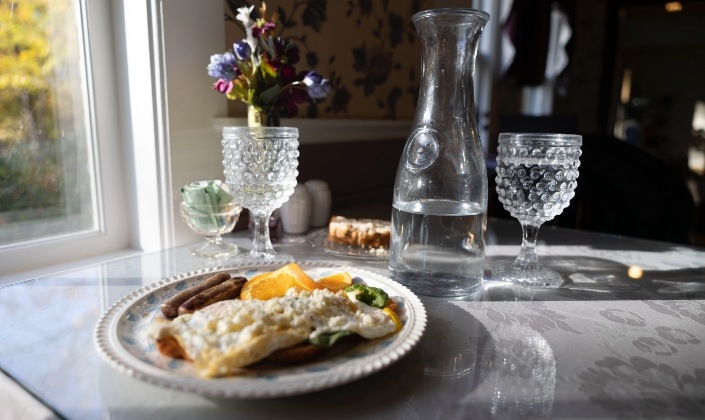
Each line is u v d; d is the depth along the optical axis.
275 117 0.90
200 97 0.94
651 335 0.55
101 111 0.92
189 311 0.50
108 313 0.49
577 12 3.37
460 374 0.46
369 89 1.47
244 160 0.75
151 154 0.91
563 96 3.45
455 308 0.63
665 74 4.19
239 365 0.39
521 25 2.69
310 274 0.67
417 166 0.67
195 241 0.97
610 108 4.08
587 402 0.41
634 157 1.68
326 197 1.08
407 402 0.41
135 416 0.38
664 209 1.56
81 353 0.48
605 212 1.59
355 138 1.39
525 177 0.68
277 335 0.42
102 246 0.96
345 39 1.33
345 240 0.89
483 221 0.68
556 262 0.85
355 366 0.40
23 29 0.82
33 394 0.40
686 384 0.45
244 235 1.02
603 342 0.53
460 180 0.67
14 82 0.82
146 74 0.87
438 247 0.67
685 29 4.00
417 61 1.73
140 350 0.44
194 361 0.40
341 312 0.49
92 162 0.93
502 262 0.84
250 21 0.86
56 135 0.89
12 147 0.83
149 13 0.84
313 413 0.39
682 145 4.25
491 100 2.86
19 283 0.68
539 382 0.45
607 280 0.75
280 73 0.88
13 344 0.49
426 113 0.67
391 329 0.48
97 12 0.88
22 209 0.85
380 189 1.57
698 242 3.33
